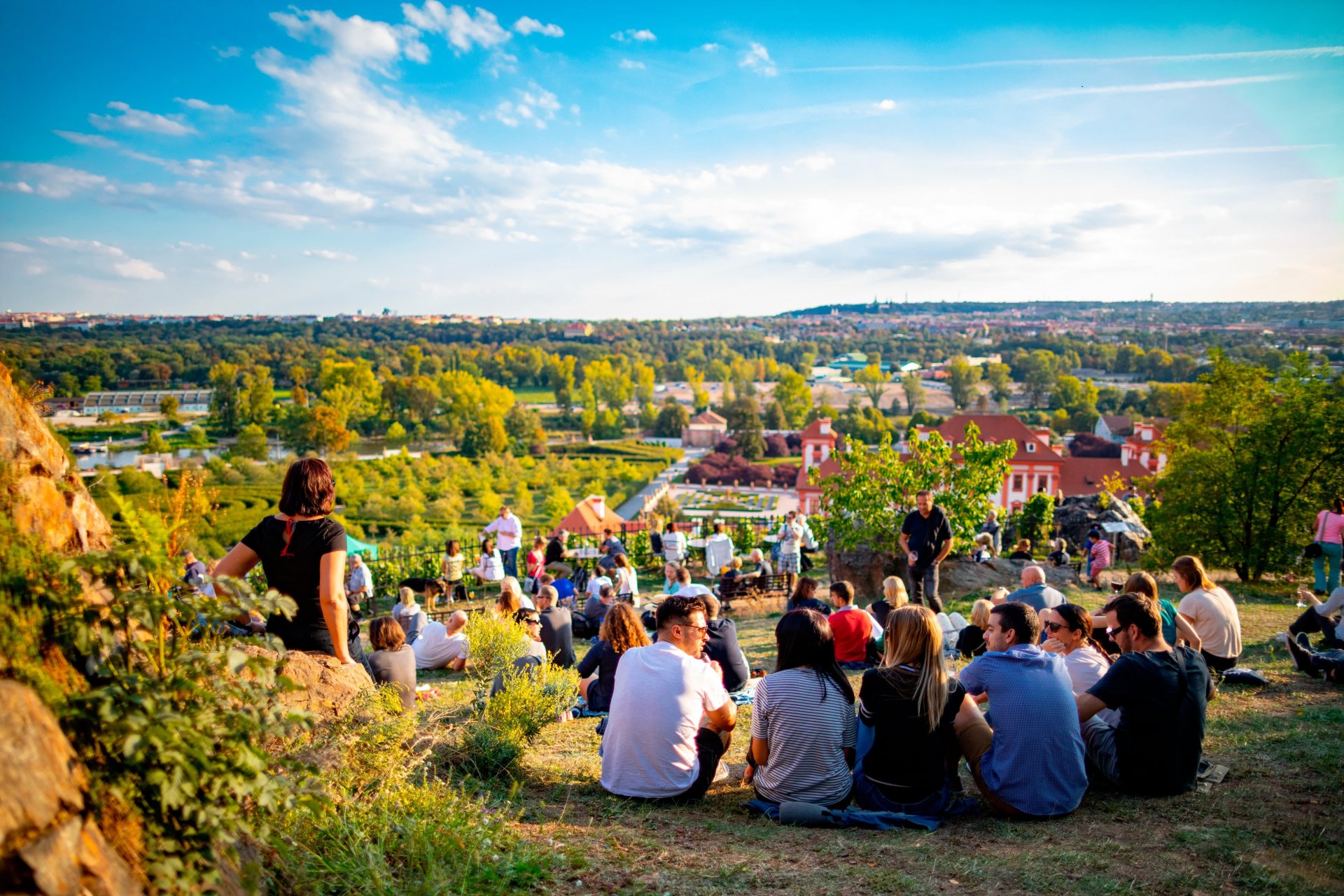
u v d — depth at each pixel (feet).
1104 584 45.29
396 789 12.53
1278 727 19.27
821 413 506.07
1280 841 13.14
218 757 8.45
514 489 301.84
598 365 619.67
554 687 20.79
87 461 304.09
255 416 449.89
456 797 12.76
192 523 9.35
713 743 16.39
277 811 9.89
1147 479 61.41
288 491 13.57
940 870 11.99
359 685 13.74
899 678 14.56
